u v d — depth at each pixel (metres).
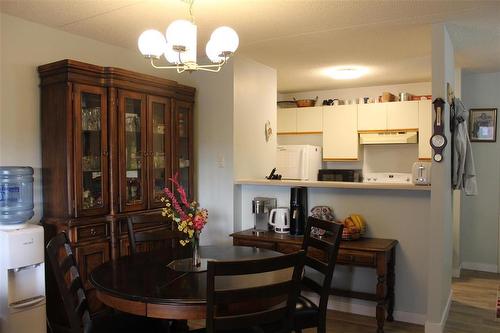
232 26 3.22
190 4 2.68
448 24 3.20
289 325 1.88
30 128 3.12
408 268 3.44
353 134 5.79
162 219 3.05
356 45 3.80
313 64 4.55
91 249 3.12
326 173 5.99
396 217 3.47
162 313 1.83
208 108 4.20
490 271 5.09
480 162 5.13
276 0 2.70
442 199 3.18
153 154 3.65
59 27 3.24
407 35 3.48
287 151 5.88
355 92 6.08
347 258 3.21
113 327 2.16
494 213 5.08
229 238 4.11
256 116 4.46
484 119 5.09
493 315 3.63
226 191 4.12
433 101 3.20
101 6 2.79
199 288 1.95
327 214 3.63
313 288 2.54
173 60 2.38
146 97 3.56
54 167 3.08
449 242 3.70
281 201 4.00
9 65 2.99
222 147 4.13
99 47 3.61
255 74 4.43
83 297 2.12
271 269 1.73
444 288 3.42
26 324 2.74
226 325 1.72
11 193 2.82
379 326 3.10
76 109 3.03
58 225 3.04
